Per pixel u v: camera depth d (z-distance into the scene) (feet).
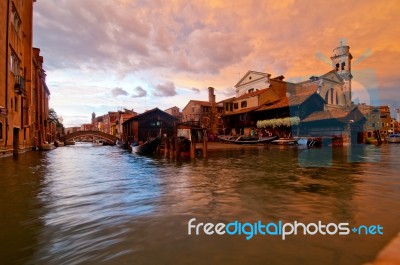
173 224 17.88
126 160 67.21
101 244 14.69
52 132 201.67
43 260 12.90
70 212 20.79
